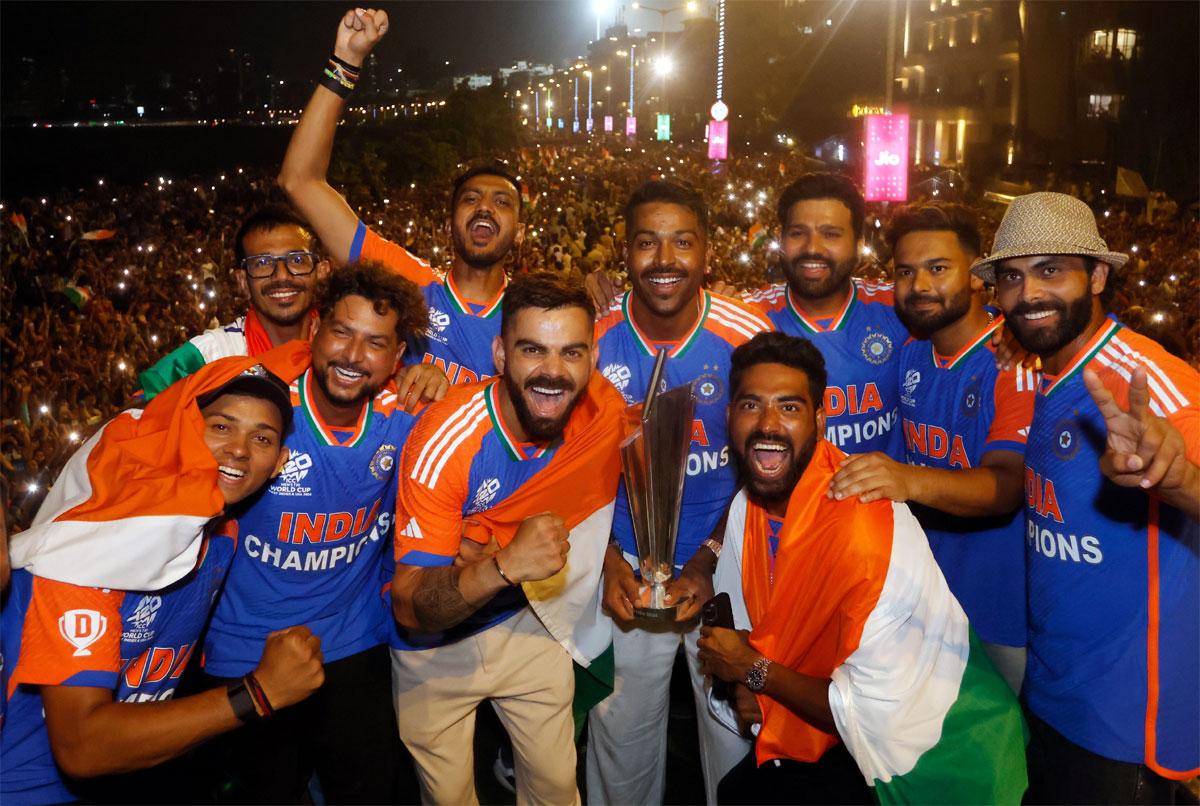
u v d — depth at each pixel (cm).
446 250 1697
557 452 329
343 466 333
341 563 345
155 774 309
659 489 326
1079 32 3475
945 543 388
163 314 1173
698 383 382
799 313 414
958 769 281
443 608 295
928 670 282
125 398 867
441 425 319
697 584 354
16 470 646
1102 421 285
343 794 368
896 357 411
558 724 362
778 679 301
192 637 295
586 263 1597
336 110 412
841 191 396
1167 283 1120
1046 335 291
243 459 276
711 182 3225
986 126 4072
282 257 395
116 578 247
